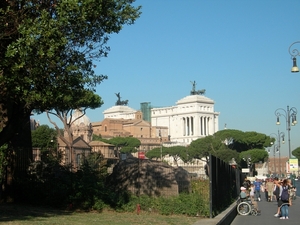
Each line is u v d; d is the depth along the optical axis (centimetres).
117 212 2172
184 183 2402
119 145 14162
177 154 12281
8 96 1717
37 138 6950
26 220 1641
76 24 1688
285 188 2602
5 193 2309
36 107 2066
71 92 1814
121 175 2438
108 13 1791
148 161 2448
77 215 1922
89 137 13000
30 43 1527
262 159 10719
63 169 2414
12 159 2336
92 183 2269
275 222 2402
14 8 1692
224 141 11612
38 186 2288
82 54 1853
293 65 3278
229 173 3197
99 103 4756
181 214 2123
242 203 2853
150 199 2238
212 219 1838
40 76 1633
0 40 1667
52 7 1712
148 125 18788
